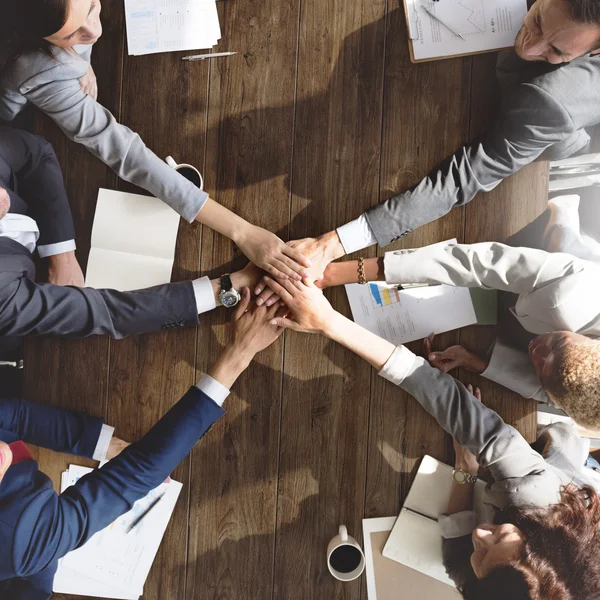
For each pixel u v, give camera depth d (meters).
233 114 1.58
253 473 1.62
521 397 1.56
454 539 1.56
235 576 1.63
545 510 1.44
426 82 1.55
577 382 1.38
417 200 1.49
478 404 1.47
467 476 1.55
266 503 1.62
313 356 1.60
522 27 1.38
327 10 1.55
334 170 1.58
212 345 1.61
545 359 1.48
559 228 1.52
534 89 1.36
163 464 1.32
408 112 1.56
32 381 1.64
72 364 1.63
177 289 1.51
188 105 1.59
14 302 1.42
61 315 1.44
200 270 1.60
